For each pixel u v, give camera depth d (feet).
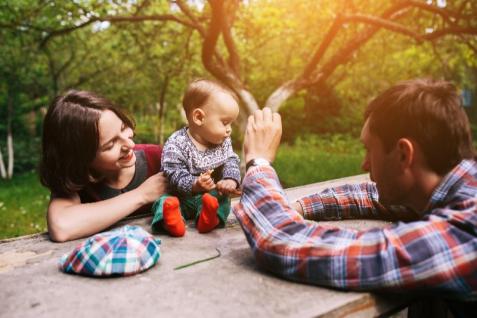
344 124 52.49
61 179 5.11
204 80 5.59
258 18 19.88
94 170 5.43
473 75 49.06
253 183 4.10
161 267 4.10
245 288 3.59
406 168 3.65
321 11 19.74
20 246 4.87
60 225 4.99
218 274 3.90
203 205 5.07
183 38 24.13
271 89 44.96
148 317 3.16
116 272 3.83
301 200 5.50
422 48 26.58
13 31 20.49
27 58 29.53
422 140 3.51
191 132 5.59
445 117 3.48
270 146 4.35
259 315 3.16
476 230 3.19
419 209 3.91
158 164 6.21
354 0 20.06
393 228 3.45
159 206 5.19
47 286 3.74
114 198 5.32
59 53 33.58
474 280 3.15
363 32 18.01
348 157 36.78
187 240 4.93
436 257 3.15
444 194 3.59
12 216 18.24
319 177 26.48
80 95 4.95
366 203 5.51
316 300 3.35
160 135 36.27
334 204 5.52
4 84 31.68
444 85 3.65
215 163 5.61
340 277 3.42
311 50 25.50
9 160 31.53
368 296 3.40
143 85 34.94
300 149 43.98
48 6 17.65
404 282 3.22
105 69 33.91
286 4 19.81
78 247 4.01
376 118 3.77
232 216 6.00
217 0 14.38
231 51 18.13
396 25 17.01
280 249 3.65
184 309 3.28
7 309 3.34
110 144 4.95
